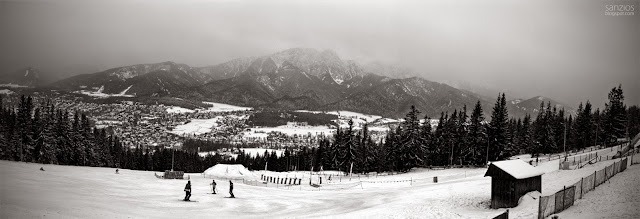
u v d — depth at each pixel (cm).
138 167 14050
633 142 6003
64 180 4947
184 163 15388
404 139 9481
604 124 10394
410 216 3291
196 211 3456
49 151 9481
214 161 17988
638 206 2480
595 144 11419
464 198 4138
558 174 4894
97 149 11338
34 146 9462
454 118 9956
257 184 7069
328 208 4078
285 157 15338
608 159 5706
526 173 3419
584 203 2794
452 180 6469
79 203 3148
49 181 4619
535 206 3056
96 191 4206
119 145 14238
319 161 13188
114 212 2953
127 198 3900
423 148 9606
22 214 2334
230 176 8050
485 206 3600
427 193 4775
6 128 9644
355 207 4128
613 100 10025
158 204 3675
